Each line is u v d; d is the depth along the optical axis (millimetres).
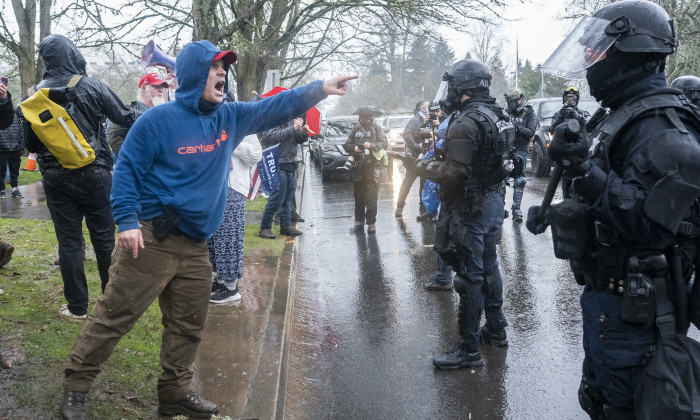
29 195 11039
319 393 4062
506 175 4293
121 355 3852
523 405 3869
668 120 2322
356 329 5285
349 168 9117
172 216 3004
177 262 3082
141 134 2918
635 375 2395
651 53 2455
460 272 4328
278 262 6773
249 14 8633
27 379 3346
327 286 6648
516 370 4383
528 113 9547
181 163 2973
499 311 4770
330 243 8727
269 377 3764
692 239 2385
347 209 11594
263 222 8078
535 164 14789
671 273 2363
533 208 2893
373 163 9164
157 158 2979
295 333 5188
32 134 3906
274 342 4352
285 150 8023
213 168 3057
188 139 2969
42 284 5109
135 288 2998
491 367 4441
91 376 3049
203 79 2924
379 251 8180
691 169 2223
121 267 2996
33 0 17656
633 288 2348
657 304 2342
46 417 3004
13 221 8219
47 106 3715
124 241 2857
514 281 6629
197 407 3227
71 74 3965
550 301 5941
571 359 4570
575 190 2475
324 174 16109
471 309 4359
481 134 4062
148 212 3018
